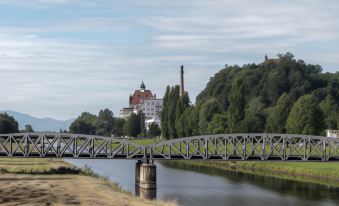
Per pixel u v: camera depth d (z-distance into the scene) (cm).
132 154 13525
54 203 7050
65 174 12156
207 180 13950
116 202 7300
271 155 14238
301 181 13662
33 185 9306
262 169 17012
